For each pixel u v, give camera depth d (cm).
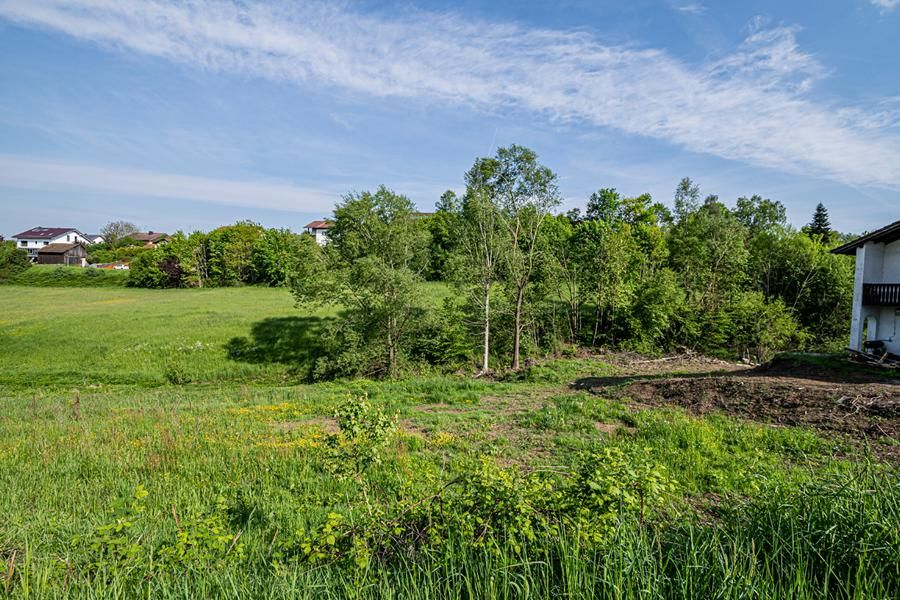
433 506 479
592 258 3019
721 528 412
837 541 365
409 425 1250
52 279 6731
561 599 346
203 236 6706
